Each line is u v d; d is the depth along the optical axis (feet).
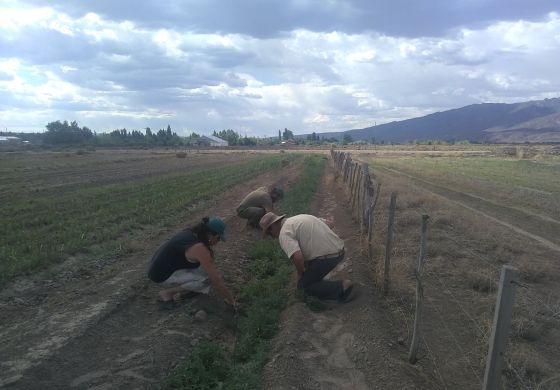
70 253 35.55
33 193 76.07
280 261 33.94
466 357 20.51
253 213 43.50
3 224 45.34
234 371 18.67
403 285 28.43
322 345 21.66
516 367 19.16
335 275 31.24
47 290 28.35
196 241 25.21
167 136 536.83
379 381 18.54
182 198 64.59
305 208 52.44
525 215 58.39
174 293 26.53
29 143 437.58
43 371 18.44
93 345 21.18
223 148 445.78
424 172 122.52
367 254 34.12
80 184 90.33
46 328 22.61
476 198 73.61
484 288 28.45
